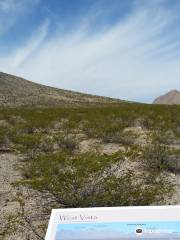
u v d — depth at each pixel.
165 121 21.81
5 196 9.23
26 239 6.98
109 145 15.89
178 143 16.16
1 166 12.24
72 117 26.05
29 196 8.90
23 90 97.44
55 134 18.55
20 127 20.03
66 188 7.84
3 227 7.48
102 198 7.61
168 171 11.09
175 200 8.48
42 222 7.66
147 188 8.35
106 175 8.93
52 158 9.29
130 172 9.20
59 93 102.94
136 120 22.83
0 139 15.67
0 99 84.06
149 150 11.60
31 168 9.90
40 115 28.56
